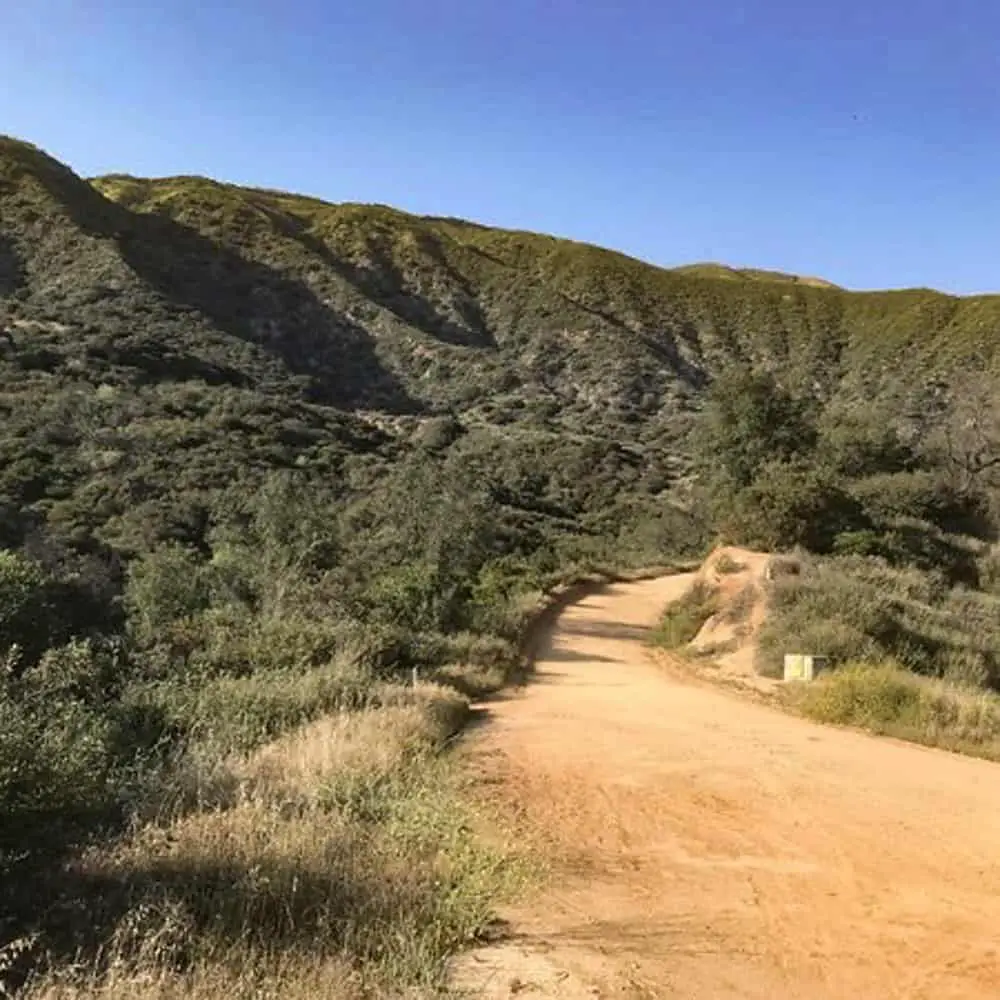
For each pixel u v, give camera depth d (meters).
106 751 7.80
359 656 15.67
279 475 31.67
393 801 7.76
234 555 22.53
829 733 13.08
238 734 10.08
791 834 8.03
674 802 9.04
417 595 21.92
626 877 6.86
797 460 33.56
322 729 9.86
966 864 7.28
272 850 5.97
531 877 6.59
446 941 5.32
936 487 37.62
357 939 5.00
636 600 33.59
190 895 5.25
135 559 25.75
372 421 58.44
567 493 53.25
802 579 22.45
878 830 8.16
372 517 31.72
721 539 31.52
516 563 34.06
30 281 61.19
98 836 6.25
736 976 5.19
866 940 5.75
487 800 8.77
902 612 21.36
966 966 5.39
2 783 5.68
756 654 19.42
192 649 15.32
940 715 13.42
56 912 5.09
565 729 12.89
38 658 12.77
